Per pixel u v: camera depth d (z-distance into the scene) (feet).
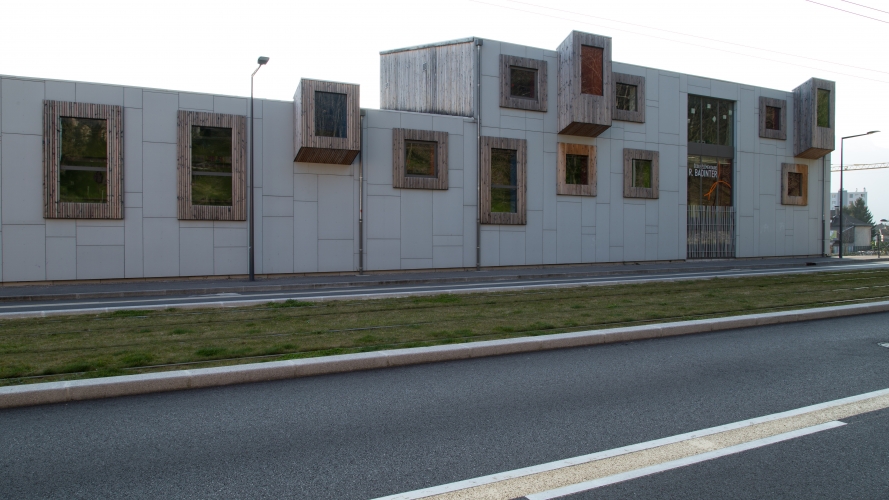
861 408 18.11
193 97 65.82
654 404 18.47
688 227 97.25
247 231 68.33
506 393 19.67
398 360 23.48
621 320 32.81
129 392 19.31
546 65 84.74
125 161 63.05
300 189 70.64
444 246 78.13
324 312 36.37
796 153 107.65
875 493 12.22
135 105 63.41
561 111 84.38
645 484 12.64
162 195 64.49
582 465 13.64
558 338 26.89
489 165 80.48
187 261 65.72
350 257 73.00
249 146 67.92
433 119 77.20
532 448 14.69
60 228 60.75
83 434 15.65
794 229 108.37
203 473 13.08
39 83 59.82
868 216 421.59
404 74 88.22
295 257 70.44
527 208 83.35
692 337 29.60
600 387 20.39
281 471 13.21
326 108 68.44
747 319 32.63
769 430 16.10
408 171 76.48
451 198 78.48
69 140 61.11
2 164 58.59
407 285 62.44
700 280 57.67
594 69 84.12
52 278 60.49
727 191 101.91
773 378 21.68
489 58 80.94
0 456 14.11
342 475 12.98
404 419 16.97
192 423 16.57
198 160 66.39
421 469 13.34
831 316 35.96
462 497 11.96
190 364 22.39
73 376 20.51
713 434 15.78
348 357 22.66
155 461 13.80
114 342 26.63
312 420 16.87
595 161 87.81
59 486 12.41
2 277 58.70
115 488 12.31
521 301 41.65
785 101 107.04
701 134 99.45
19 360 22.76
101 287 57.11
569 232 86.22
